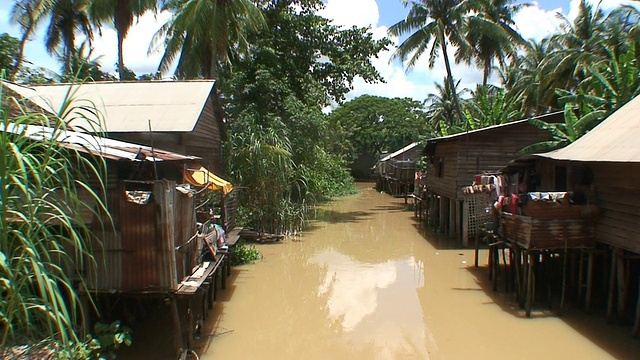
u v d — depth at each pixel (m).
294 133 20.61
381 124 47.84
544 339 8.27
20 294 4.47
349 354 7.89
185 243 7.27
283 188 17.47
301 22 23.33
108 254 6.55
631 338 8.19
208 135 14.64
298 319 9.54
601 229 9.07
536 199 9.23
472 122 21.75
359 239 18.03
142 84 13.88
